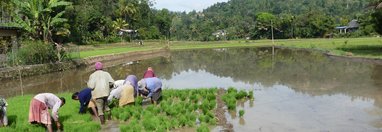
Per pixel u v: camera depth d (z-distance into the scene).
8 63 27.27
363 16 94.38
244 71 28.91
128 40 93.56
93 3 92.31
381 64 29.31
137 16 111.94
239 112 13.05
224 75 26.92
